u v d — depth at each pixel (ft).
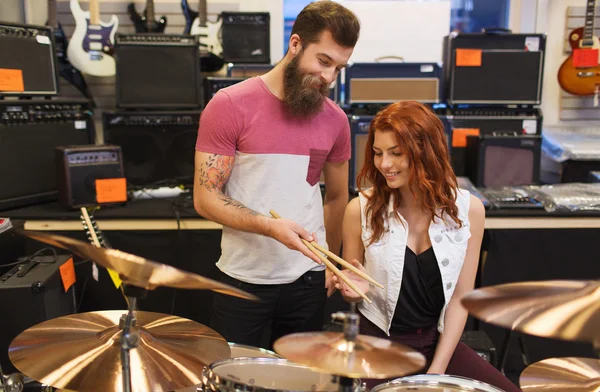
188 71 9.43
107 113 9.14
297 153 5.48
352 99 9.57
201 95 9.58
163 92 9.43
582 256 8.34
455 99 9.71
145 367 3.71
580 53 10.37
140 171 9.31
